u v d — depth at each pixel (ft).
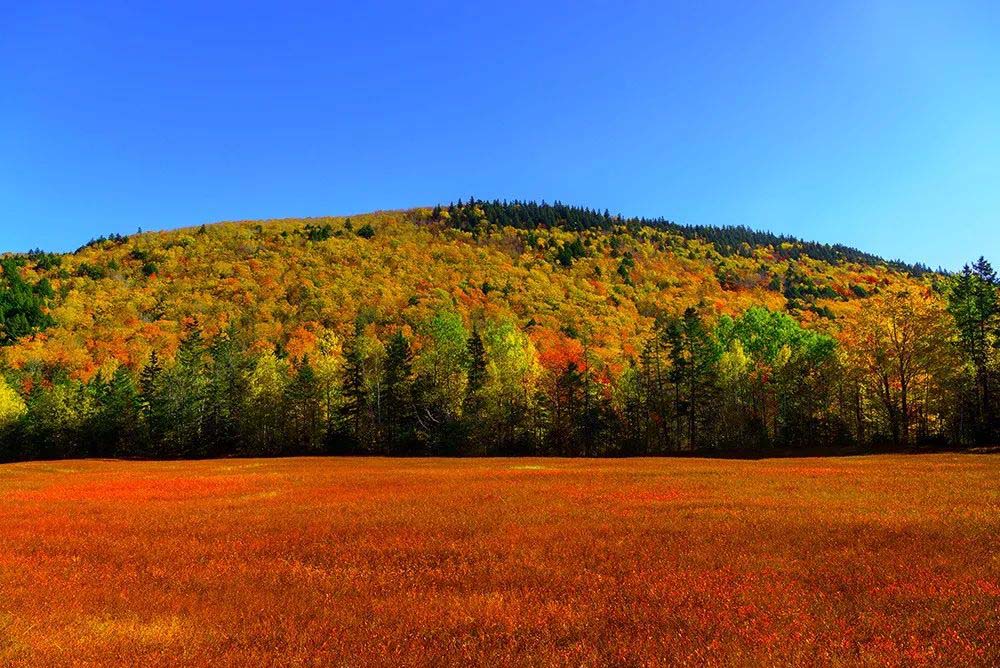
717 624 30.73
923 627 29.01
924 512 61.93
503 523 64.39
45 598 39.11
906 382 192.75
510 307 551.59
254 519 72.54
